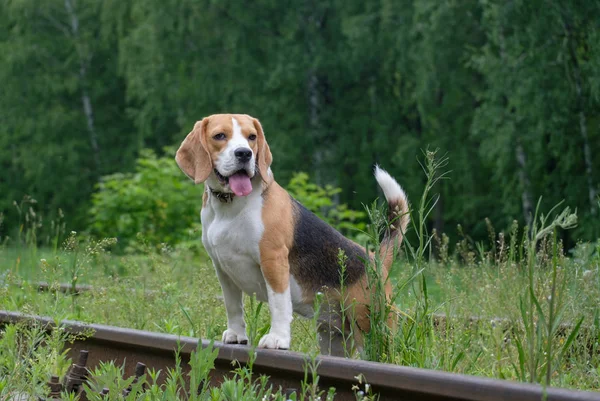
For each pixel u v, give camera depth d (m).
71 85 33.94
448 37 24.42
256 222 4.95
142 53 30.12
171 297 6.84
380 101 28.77
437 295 7.32
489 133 22.97
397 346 4.89
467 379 3.53
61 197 32.97
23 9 34.34
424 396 3.73
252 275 5.09
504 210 22.92
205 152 5.07
